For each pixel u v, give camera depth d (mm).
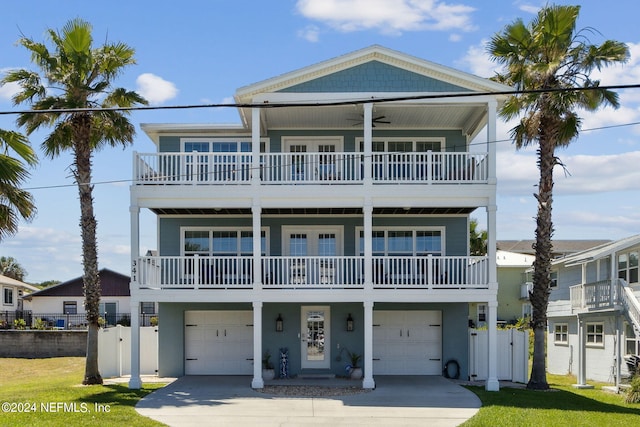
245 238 22812
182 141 23016
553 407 16406
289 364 22062
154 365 23469
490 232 19359
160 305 22469
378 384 19938
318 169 20406
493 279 19281
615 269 22219
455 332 22312
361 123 22391
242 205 19594
